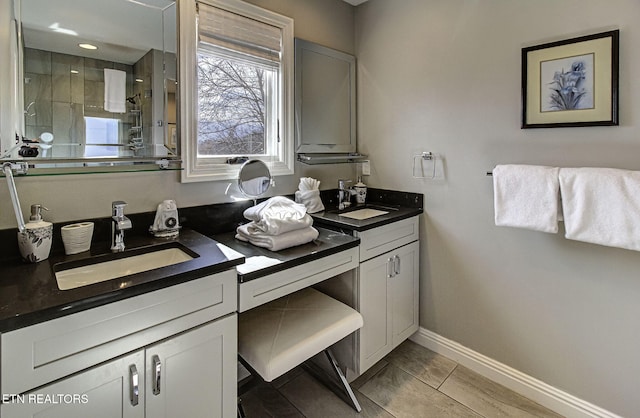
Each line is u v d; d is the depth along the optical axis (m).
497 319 1.90
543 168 1.56
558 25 1.59
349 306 1.75
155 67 1.52
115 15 1.41
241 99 1.89
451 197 2.03
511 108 1.76
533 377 1.78
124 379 0.99
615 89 1.45
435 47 2.03
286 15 2.00
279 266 1.33
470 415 1.66
